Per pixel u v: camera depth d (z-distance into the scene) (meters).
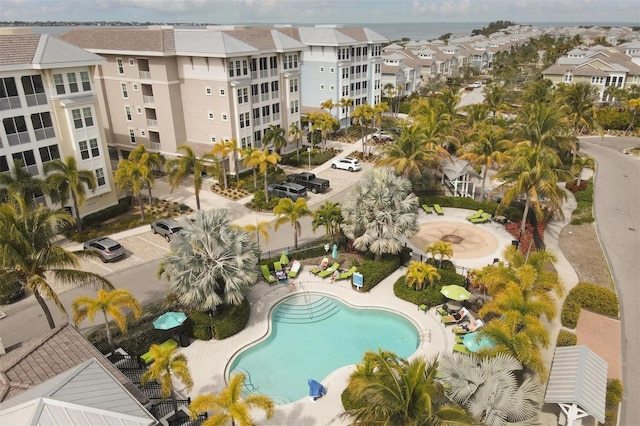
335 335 26.73
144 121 52.97
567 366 20.56
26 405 13.88
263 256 33.84
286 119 58.25
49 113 35.94
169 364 18.45
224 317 25.66
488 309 22.31
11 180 32.22
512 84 99.94
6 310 28.22
